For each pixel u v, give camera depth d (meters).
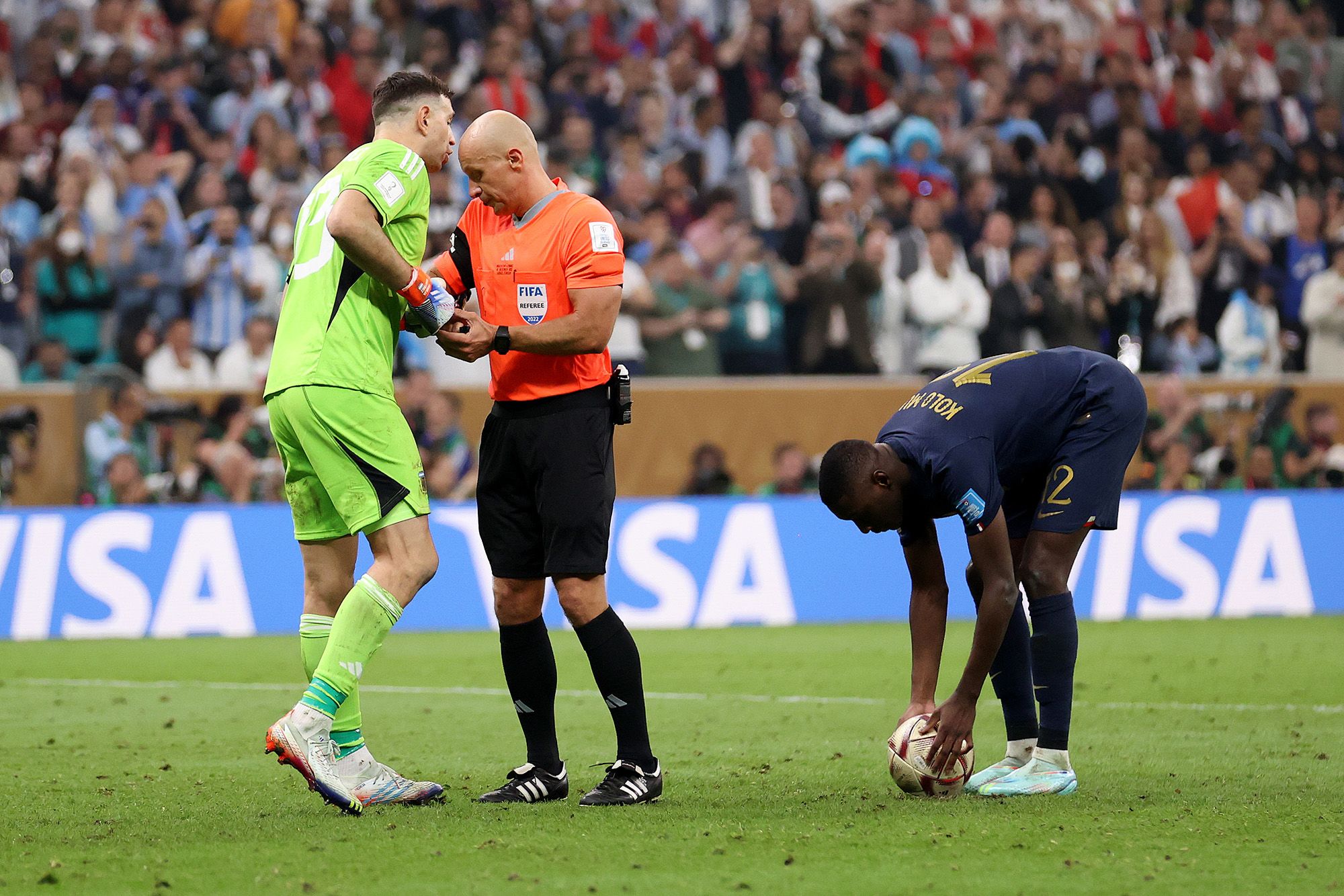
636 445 42.69
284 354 15.04
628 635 15.32
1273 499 42.19
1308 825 13.76
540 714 15.67
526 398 15.18
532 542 15.50
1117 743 20.00
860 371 46.84
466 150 15.22
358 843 12.89
